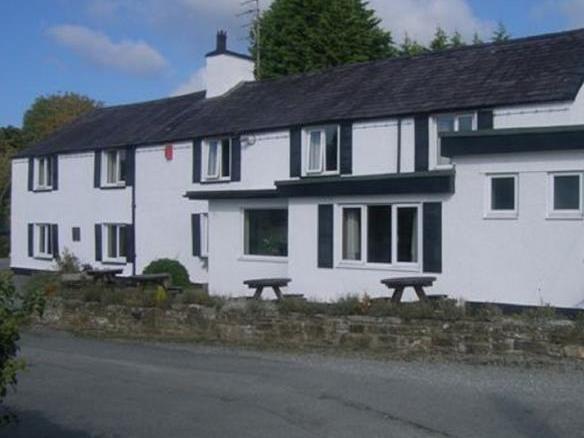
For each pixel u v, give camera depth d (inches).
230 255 913.5
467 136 674.2
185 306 682.8
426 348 549.6
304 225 813.9
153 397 428.1
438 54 999.6
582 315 541.6
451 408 389.7
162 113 1318.9
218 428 359.6
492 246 665.0
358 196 765.9
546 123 784.3
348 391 434.3
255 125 1053.8
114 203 1284.4
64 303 770.8
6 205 2346.2
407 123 888.9
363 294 704.4
